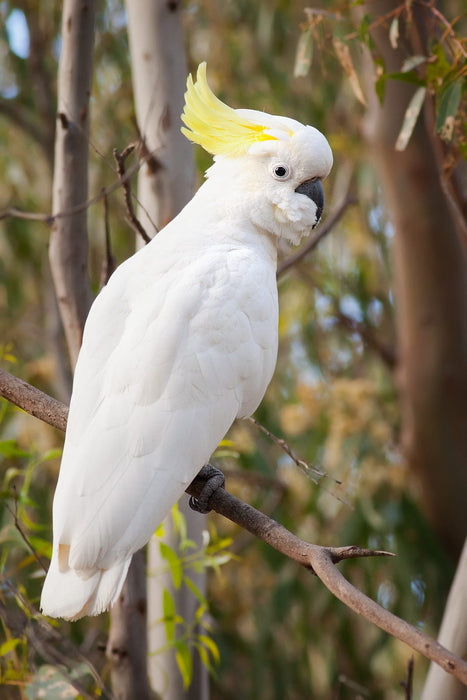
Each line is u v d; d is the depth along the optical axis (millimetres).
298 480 13312
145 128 8891
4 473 12453
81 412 6160
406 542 13281
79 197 8391
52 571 5707
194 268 6680
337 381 13922
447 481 13867
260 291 6758
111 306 6598
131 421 5996
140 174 8938
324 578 5207
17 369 14828
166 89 8891
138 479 5848
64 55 8422
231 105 15273
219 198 7320
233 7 16031
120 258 15031
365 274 15727
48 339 15531
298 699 13852
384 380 14414
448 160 8578
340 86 15516
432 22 8875
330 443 13180
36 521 12539
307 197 7309
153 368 6125
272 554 13422
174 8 9008
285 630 14219
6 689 8789
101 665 9688
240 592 14203
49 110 16281
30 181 16234
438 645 4715
